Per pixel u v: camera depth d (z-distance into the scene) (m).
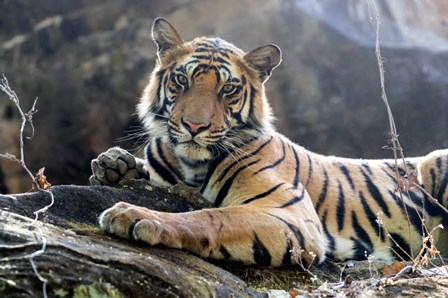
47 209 7.87
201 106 9.28
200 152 9.42
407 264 8.65
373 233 10.54
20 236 6.32
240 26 25.23
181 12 25.66
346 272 9.32
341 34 25.16
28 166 24.03
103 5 25.94
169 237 7.46
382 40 25.62
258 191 9.30
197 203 9.54
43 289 5.75
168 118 9.66
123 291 6.10
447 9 28.22
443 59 25.00
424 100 24.38
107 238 7.25
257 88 10.02
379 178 10.98
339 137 24.23
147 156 10.16
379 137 24.19
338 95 24.53
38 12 26.56
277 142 10.20
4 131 24.11
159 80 9.95
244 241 8.19
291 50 24.95
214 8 25.61
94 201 8.43
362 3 26.05
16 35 26.67
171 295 6.27
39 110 24.34
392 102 24.45
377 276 9.00
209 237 7.86
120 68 24.62
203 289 6.66
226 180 9.57
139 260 6.42
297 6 25.53
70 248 6.25
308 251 8.80
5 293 5.72
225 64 9.72
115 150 9.55
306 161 10.52
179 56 9.88
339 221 10.41
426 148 24.14
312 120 24.28
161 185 9.97
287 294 7.79
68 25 25.61
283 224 8.62
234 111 9.66
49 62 25.06
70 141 24.14
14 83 24.73
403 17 26.91
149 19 25.69
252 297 7.37
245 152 9.64
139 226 7.24
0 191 24.00
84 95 24.42
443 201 10.95
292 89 24.58
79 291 5.93
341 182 10.70
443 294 7.25
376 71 24.70
